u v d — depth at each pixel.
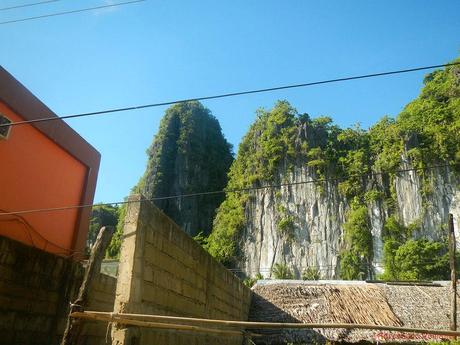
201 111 111.44
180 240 7.89
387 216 73.81
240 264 79.44
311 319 13.10
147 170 100.69
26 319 8.41
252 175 87.44
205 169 101.12
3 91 8.77
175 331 7.36
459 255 64.56
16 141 9.14
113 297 10.23
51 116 10.19
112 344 5.63
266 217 81.81
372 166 80.12
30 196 9.50
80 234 10.91
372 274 70.38
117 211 78.00
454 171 73.06
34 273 8.71
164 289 7.03
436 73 90.69
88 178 11.43
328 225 77.06
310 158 84.38
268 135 90.31
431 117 80.06
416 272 64.12
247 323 4.61
